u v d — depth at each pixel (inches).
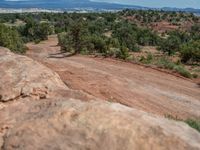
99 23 3944.4
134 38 2632.9
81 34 1617.9
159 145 145.9
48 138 168.1
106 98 657.0
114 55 1413.6
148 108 653.9
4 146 177.2
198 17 5182.1
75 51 1590.8
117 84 810.8
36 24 3095.5
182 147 142.8
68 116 173.8
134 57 1459.2
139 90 792.3
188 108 698.2
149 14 5275.6
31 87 269.6
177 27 4411.9
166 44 2108.8
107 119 163.6
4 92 260.1
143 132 152.6
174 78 982.4
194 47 1784.0
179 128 156.6
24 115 199.6
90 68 1034.1
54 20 5531.5
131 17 5152.6
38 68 302.2
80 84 733.3
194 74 1081.4
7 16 5570.9
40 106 202.5
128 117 162.7
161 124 157.6
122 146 150.2
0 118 204.5
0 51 367.9
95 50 1603.1
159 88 842.8
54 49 1908.2
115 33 2832.2
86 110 173.9
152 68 1106.1
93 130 160.7
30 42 2824.8
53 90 277.0
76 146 157.8
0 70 291.7
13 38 1577.3
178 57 1852.9
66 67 988.6
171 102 727.1
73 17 5423.2
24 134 176.6
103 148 152.3
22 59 317.7
